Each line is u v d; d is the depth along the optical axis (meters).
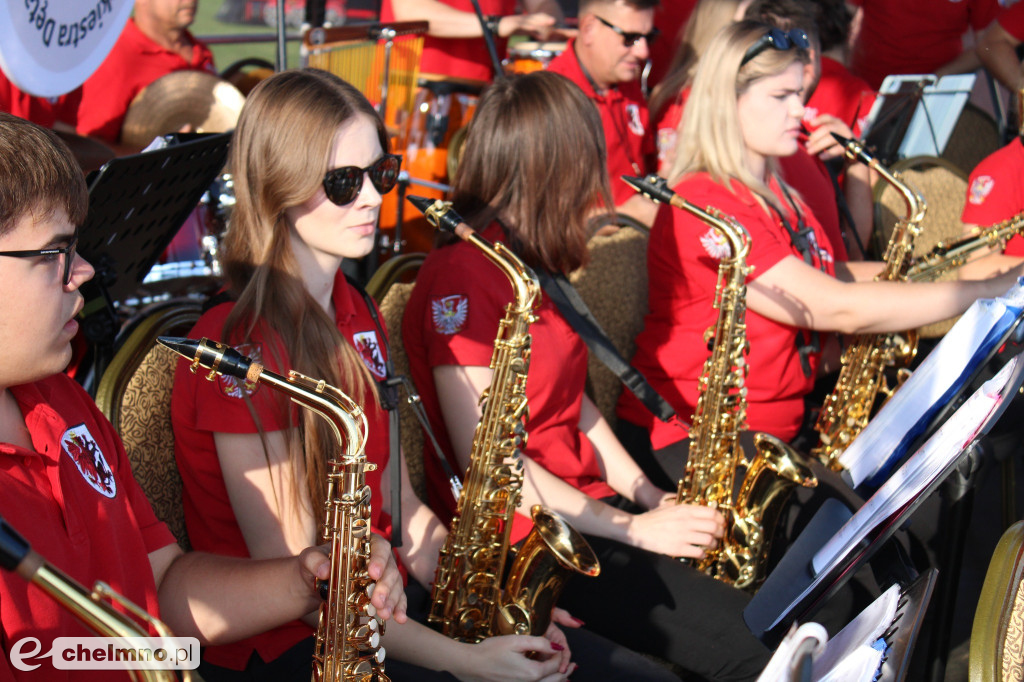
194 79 3.35
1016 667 1.31
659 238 2.61
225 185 2.83
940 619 2.04
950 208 3.90
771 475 2.23
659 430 2.62
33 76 1.95
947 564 2.01
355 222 1.69
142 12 3.60
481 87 3.92
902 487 1.58
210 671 1.66
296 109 1.62
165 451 1.73
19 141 1.06
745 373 2.41
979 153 4.88
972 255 3.15
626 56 3.64
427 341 2.06
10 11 1.85
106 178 1.70
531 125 2.03
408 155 3.78
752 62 2.46
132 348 1.73
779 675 1.01
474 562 1.88
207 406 1.60
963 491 1.94
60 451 1.19
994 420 1.47
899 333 2.88
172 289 2.77
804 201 2.98
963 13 5.01
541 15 4.16
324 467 1.61
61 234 1.10
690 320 2.56
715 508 2.29
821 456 2.70
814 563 1.71
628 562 2.01
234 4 7.14
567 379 2.16
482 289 2.02
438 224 1.90
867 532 1.51
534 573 1.80
